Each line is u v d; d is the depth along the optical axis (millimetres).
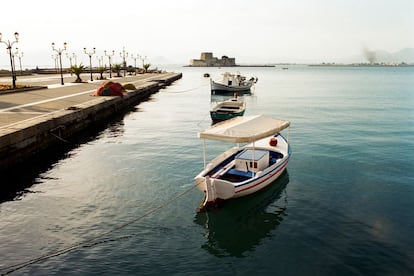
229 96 68312
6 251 11750
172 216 14477
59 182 18453
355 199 15953
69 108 29625
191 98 64375
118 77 93438
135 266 10969
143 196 16484
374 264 10914
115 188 17516
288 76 176125
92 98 39312
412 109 47438
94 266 10961
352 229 13156
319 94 73125
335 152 23938
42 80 69562
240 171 16781
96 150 25172
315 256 11438
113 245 12203
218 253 11742
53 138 24562
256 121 17938
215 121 35906
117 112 41719
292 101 59625
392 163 21281
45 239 12547
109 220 14070
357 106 51500
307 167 20609
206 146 26094
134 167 20953
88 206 15391
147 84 68500
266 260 11289
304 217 14258
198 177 15148
